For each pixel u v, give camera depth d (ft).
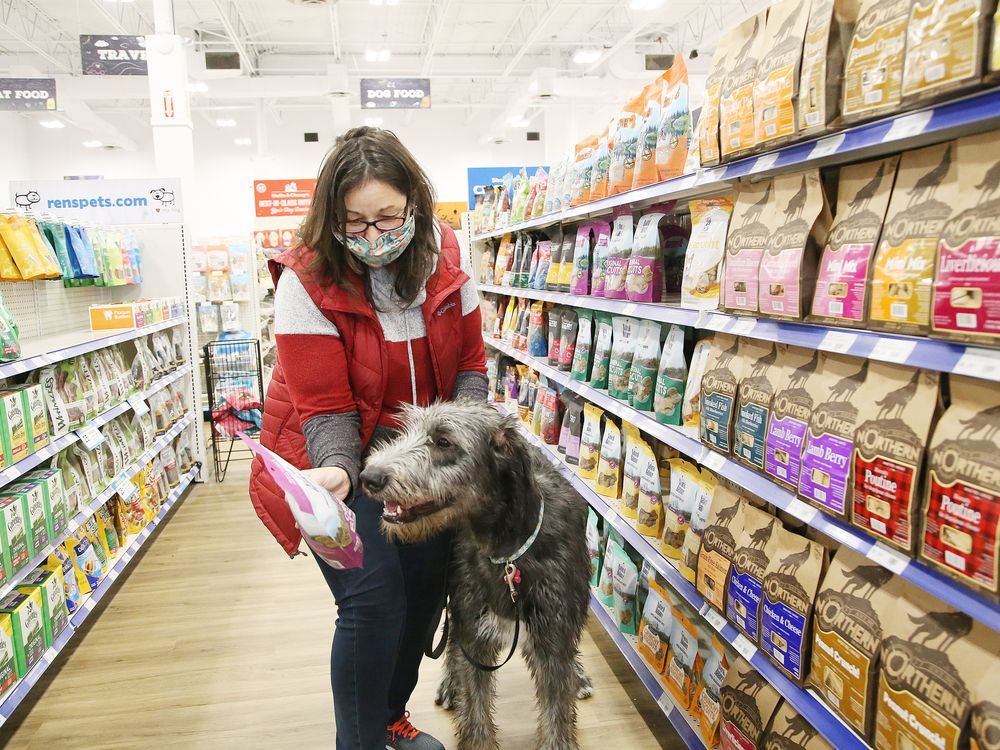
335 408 5.76
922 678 4.01
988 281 3.55
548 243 12.82
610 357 9.86
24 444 8.77
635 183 8.50
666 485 8.61
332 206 5.31
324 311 5.61
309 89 44.98
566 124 54.95
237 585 12.43
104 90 41.73
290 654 10.14
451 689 8.63
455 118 65.57
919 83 3.79
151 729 8.48
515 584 6.31
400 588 5.97
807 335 4.99
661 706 7.64
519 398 14.93
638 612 9.11
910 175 4.27
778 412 5.44
